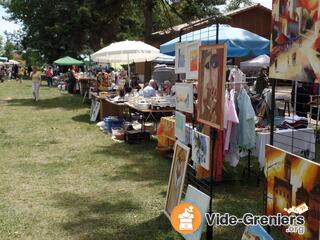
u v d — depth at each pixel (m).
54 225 5.14
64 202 5.93
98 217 5.38
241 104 6.34
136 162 8.13
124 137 10.22
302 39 3.36
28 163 8.11
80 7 31.00
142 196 6.15
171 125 8.06
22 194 6.28
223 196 6.13
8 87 31.61
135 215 5.42
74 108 17.50
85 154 8.85
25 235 4.86
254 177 6.97
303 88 8.68
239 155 6.57
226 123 6.30
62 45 39.31
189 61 5.16
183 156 4.86
